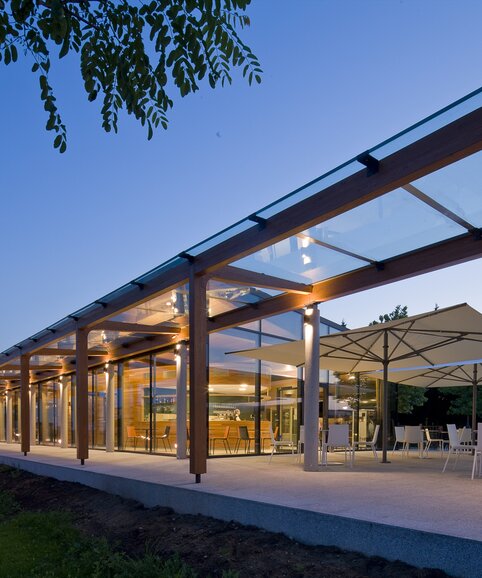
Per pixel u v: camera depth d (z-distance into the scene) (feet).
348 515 18.65
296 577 16.83
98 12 11.28
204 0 10.25
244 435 48.73
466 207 23.29
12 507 37.70
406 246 28.40
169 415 52.01
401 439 49.24
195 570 19.07
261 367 51.03
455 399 78.33
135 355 59.77
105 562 20.72
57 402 83.97
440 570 15.35
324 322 65.98
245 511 22.47
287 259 30.58
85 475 38.50
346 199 21.77
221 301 39.34
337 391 59.11
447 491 24.52
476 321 33.09
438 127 18.31
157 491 28.68
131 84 11.48
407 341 39.34
